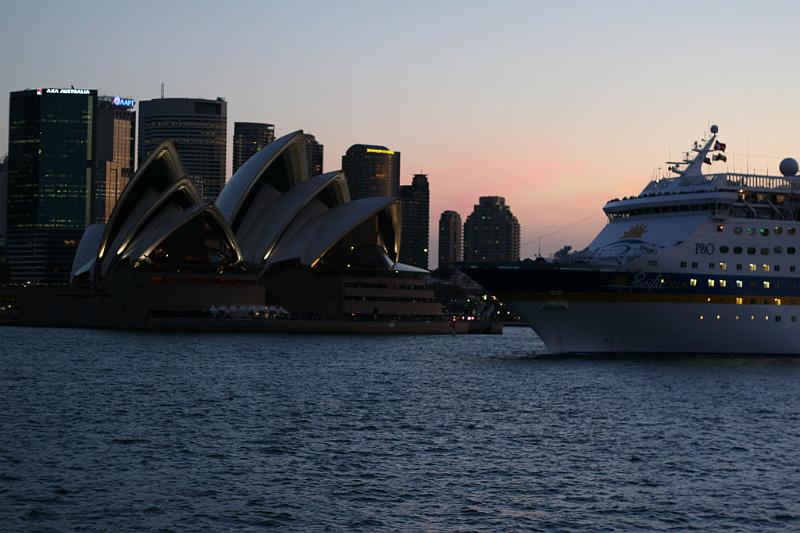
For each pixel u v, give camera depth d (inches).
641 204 3946.9
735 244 3740.2
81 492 1787.6
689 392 3122.5
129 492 1791.3
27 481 1856.5
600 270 3671.3
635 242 3868.1
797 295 3772.1
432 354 5565.9
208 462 2044.8
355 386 3499.0
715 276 3718.0
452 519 1657.2
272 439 2315.5
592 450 2207.2
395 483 1882.4
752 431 2455.7
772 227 3764.8
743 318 3732.8
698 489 1856.5
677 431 2449.6
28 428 2429.9
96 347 5728.3
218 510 1688.0
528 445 2266.2
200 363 4530.0
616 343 3757.4
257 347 6003.9
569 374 3590.1
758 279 3747.5
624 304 3693.4
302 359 4948.3
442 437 2369.6
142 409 2792.8
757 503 1765.5
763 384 3289.9
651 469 2015.3
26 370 4030.5
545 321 3774.6
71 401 2955.2
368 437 2361.0
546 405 2903.5
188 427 2476.6
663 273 3686.0
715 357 3833.7
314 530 1593.3
